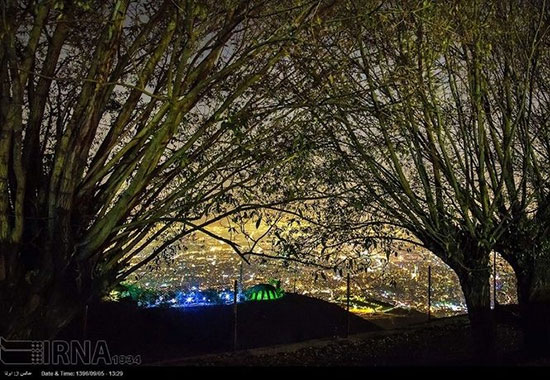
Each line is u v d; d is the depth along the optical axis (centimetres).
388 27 826
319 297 1491
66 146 584
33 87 631
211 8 645
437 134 900
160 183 674
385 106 797
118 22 613
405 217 982
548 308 994
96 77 605
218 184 699
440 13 817
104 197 633
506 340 1248
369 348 1120
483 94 934
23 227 567
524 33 962
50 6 577
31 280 561
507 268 1313
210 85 671
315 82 771
